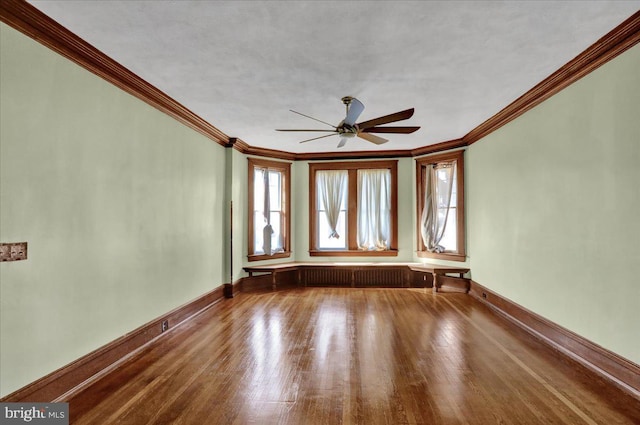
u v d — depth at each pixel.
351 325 4.44
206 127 5.06
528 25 2.58
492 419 2.36
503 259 4.83
